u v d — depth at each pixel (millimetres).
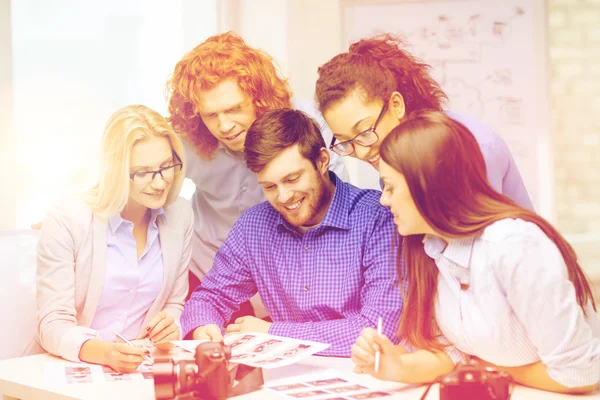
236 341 1681
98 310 1977
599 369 1333
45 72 2973
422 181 1391
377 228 1782
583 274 1435
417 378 1445
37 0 2941
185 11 3443
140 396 1453
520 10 3719
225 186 2443
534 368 1401
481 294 1411
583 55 4391
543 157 3754
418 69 1836
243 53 2150
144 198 1930
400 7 3746
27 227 2865
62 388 1520
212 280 1968
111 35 3191
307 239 1857
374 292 1733
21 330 2084
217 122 2164
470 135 1441
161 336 1836
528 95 3744
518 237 1358
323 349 1560
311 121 1789
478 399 1212
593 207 4445
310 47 3695
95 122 3107
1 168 2830
